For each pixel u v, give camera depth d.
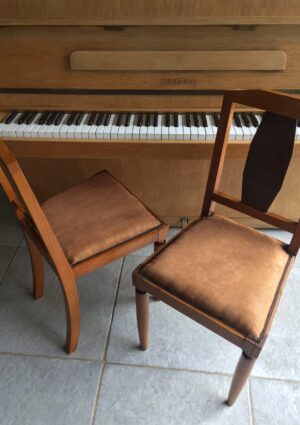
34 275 1.49
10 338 1.43
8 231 1.95
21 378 1.30
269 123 1.07
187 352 1.38
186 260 1.11
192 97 1.41
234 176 1.71
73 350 1.37
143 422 1.19
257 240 1.19
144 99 1.42
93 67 1.35
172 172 1.72
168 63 1.33
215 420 1.19
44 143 1.37
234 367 1.33
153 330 1.46
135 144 1.36
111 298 1.59
